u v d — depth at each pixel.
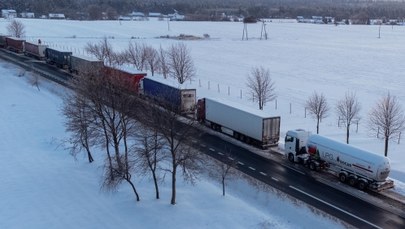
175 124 41.47
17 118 65.06
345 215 34.78
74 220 36.59
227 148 50.38
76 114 47.41
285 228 33.38
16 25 163.12
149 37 186.62
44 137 57.59
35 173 46.19
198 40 183.88
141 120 42.62
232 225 34.09
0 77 89.38
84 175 45.34
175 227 34.31
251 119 50.69
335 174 42.88
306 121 62.00
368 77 101.62
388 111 53.31
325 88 87.75
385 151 47.62
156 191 38.84
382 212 35.31
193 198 38.53
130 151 47.56
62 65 98.25
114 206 38.12
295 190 39.41
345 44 181.75
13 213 38.09
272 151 49.69
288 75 103.25
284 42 187.25
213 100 56.62
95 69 54.75
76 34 191.88
